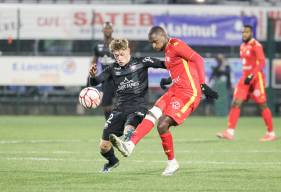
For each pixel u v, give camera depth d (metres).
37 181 23.89
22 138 42.31
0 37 62.81
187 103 25.08
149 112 24.88
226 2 71.81
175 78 25.38
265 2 72.88
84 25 63.00
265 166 28.84
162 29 25.58
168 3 70.38
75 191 21.83
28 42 63.41
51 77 64.00
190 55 24.84
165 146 25.47
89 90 26.44
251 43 41.59
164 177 25.16
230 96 67.06
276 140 42.34
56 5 62.78
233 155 33.31
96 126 53.59
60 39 62.97
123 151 23.67
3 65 63.41
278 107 67.81
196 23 63.97
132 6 63.09
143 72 26.00
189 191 22.05
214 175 25.84
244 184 23.64
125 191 21.92
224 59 65.12
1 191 21.73
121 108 25.84
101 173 26.16
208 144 39.25
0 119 61.25
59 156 32.06
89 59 63.75
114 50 25.67
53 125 54.41
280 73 65.38
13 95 66.31
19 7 62.50
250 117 67.62
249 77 41.25
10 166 28.03
